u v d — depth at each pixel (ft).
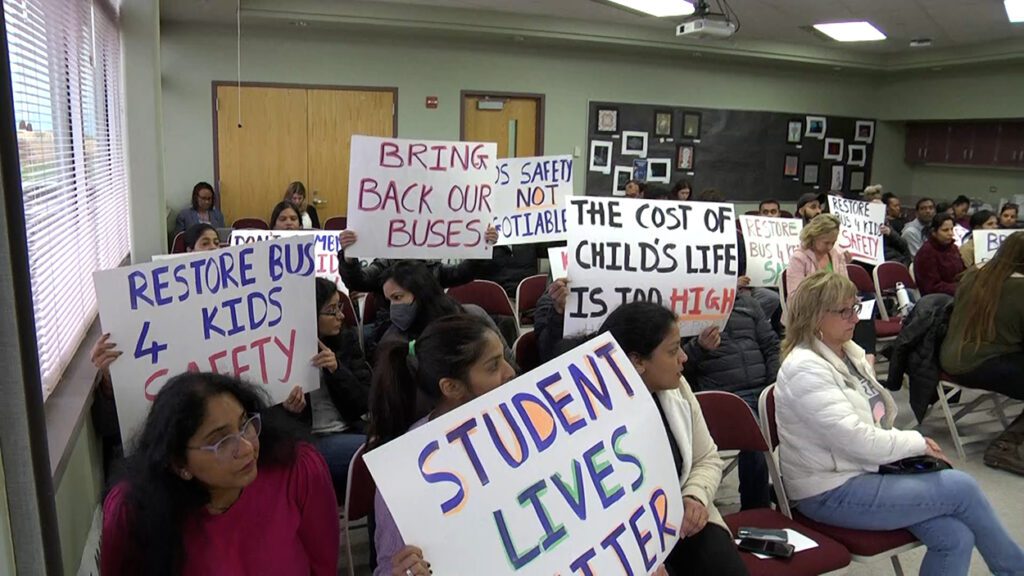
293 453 4.94
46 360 6.28
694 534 5.77
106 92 11.41
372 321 12.05
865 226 18.06
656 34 25.77
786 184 31.89
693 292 8.45
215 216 22.58
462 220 10.81
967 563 6.56
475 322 5.33
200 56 22.89
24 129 6.17
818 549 6.34
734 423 7.29
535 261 18.58
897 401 14.29
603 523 4.49
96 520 6.46
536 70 26.63
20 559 3.26
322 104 24.29
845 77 32.19
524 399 4.48
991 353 10.91
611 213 8.33
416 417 5.76
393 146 10.51
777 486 7.17
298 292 6.49
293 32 23.61
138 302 5.79
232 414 4.45
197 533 4.56
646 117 28.60
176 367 5.95
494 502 4.19
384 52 24.62
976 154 31.01
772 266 15.23
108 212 10.95
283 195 24.40
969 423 13.14
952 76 30.40
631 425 4.82
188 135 23.21
